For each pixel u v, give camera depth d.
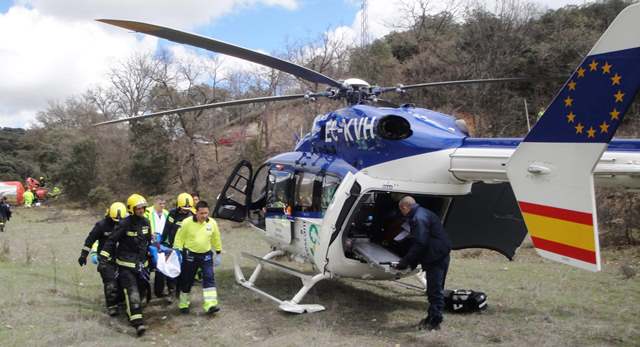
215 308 6.32
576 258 3.86
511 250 6.35
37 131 49.47
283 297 7.25
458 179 5.38
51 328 5.57
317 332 5.56
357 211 5.72
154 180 29.03
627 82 3.49
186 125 28.52
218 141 29.22
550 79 21.47
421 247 5.38
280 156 7.65
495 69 22.22
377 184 5.63
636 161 3.99
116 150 30.70
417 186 5.50
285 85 28.84
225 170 26.97
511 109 21.66
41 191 33.12
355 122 6.05
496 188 6.19
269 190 7.47
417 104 23.12
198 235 6.37
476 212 6.46
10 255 10.62
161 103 30.09
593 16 24.94
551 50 21.41
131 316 5.70
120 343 5.26
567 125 3.90
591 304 6.68
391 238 6.25
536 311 6.38
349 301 6.97
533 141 4.17
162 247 6.82
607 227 11.88
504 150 4.94
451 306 6.33
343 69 28.16
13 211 28.17
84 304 6.71
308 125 24.02
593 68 3.70
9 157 49.38
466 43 24.16
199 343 5.39
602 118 3.65
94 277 8.45
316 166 6.51
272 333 5.64
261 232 7.77
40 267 9.18
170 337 5.59
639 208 11.59
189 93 29.53
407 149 5.56
